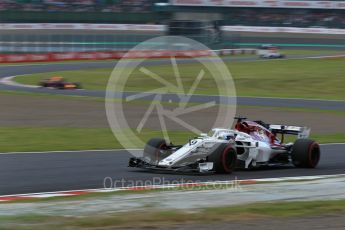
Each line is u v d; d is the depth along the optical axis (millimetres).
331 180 27453
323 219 18438
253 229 16750
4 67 135125
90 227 16469
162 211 19078
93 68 133250
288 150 32312
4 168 30000
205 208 19844
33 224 16750
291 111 69500
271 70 126562
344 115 67000
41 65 141250
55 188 24594
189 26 183500
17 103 71062
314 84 107688
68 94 85625
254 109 70750
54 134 46500
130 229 16359
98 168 30406
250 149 30016
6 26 198875
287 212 19359
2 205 20047
